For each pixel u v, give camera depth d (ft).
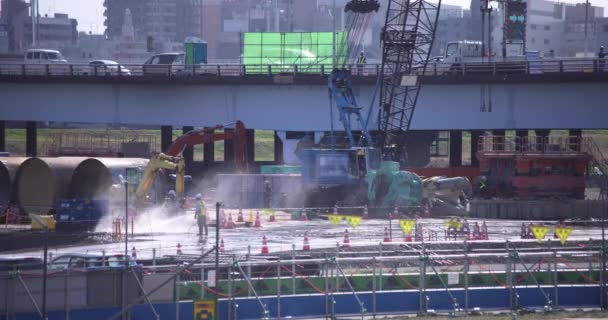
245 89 492.54
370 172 390.63
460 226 283.79
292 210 372.38
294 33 572.10
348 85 445.78
